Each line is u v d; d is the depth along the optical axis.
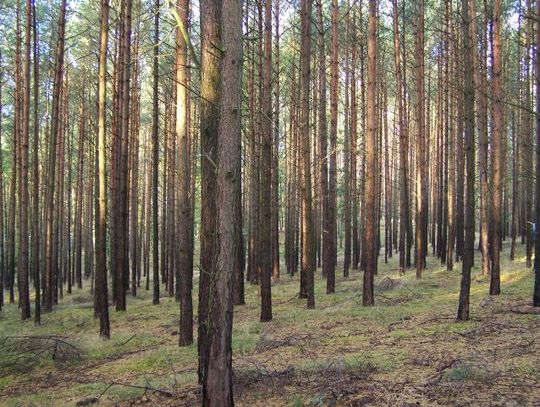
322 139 17.00
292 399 6.29
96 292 17.25
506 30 24.83
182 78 10.89
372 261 14.58
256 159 20.27
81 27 23.91
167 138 27.02
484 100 19.00
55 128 18.64
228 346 5.15
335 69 17.47
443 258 25.11
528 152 21.33
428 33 27.50
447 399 5.78
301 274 17.95
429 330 10.05
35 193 18.34
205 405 5.14
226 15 5.12
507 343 8.30
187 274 11.12
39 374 10.20
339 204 38.44
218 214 5.14
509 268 20.70
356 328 11.23
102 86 13.61
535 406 5.35
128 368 9.66
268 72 14.33
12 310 22.95
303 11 14.62
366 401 5.88
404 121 24.97
